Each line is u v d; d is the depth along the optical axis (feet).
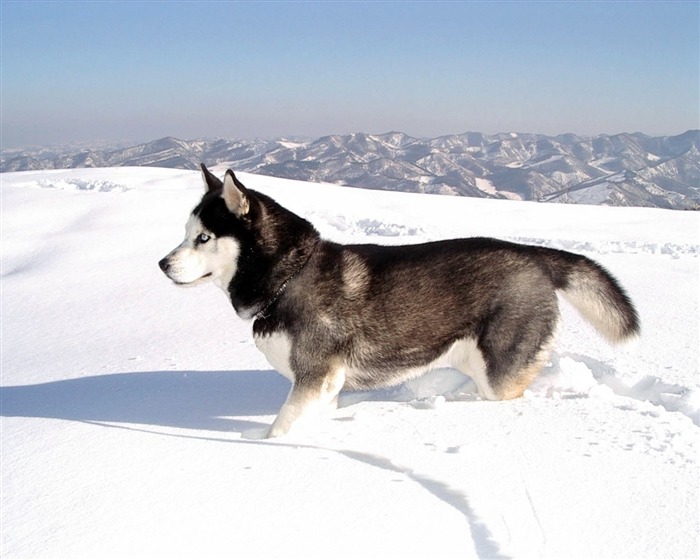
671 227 16.08
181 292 10.21
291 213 5.39
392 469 4.27
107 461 4.44
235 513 3.71
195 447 4.62
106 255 12.87
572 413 5.04
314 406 5.14
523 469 4.15
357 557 3.30
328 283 5.22
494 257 5.44
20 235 14.80
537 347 5.41
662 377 5.73
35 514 3.79
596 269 5.69
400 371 5.41
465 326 5.40
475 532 3.51
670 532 3.49
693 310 8.03
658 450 4.38
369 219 15.69
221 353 7.34
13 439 4.99
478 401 5.45
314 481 4.05
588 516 3.63
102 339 8.34
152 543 3.45
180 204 16.94
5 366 7.64
